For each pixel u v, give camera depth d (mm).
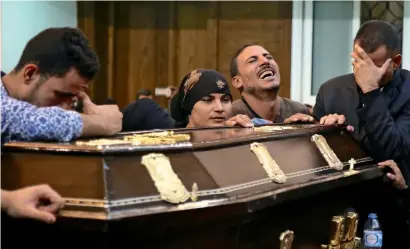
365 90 2176
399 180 2258
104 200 1289
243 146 1706
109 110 1695
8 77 1543
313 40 4059
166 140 1529
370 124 2178
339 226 2053
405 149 2234
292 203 1782
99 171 1329
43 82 1521
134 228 1296
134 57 4500
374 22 2238
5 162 1419
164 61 4457
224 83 2299
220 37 4320
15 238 1382
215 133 1860
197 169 1470
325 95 2438
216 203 1412
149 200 1333
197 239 1439
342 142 2207
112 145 1396
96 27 4363
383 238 2455
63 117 1492
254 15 4219
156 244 1368
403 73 2346
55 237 1347
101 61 4453
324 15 4023
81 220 1277
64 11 4105
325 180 1839
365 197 2322
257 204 1490
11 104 1464
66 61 1520
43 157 1392
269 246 1690
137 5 4457
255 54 2439
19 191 1305
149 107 2600
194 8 4359
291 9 4113
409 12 3820
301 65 4078
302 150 1940
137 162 1385
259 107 2488
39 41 1527
